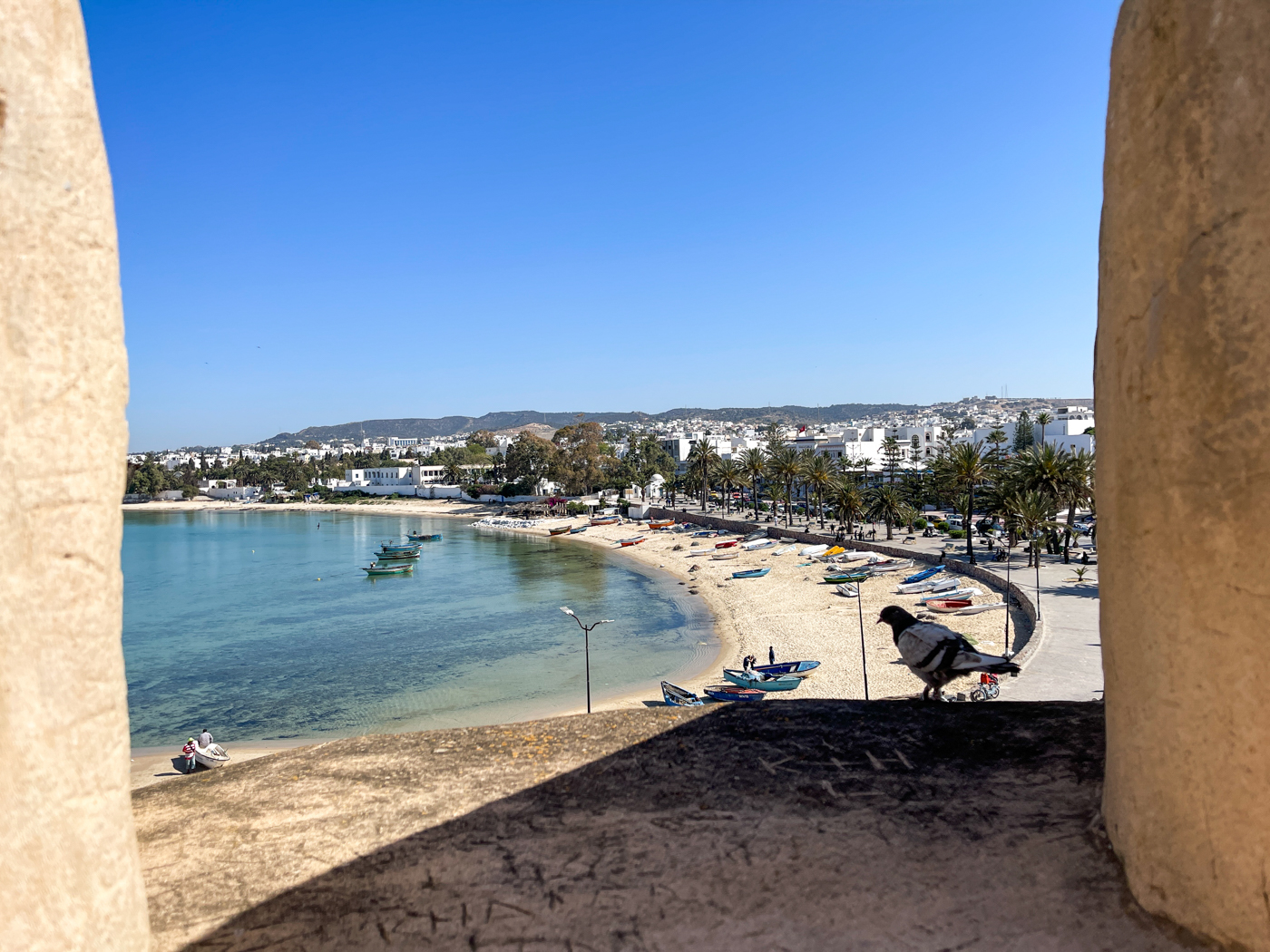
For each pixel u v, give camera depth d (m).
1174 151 2.35
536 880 2.94
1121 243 2.59
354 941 2.65
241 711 33.97
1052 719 4.02
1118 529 2.63
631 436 173.75
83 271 1.84
